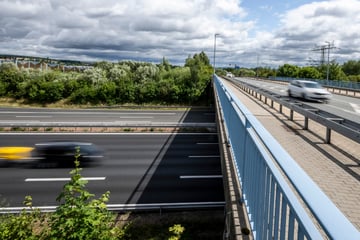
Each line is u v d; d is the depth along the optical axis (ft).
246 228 12.42
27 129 84.53
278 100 44.29
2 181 46.52
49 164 53.72
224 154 23.95
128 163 56.75
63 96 160.15
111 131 85.87
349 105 64.54
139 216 36.55
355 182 17.03
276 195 8.19
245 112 14.94
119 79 174.50
